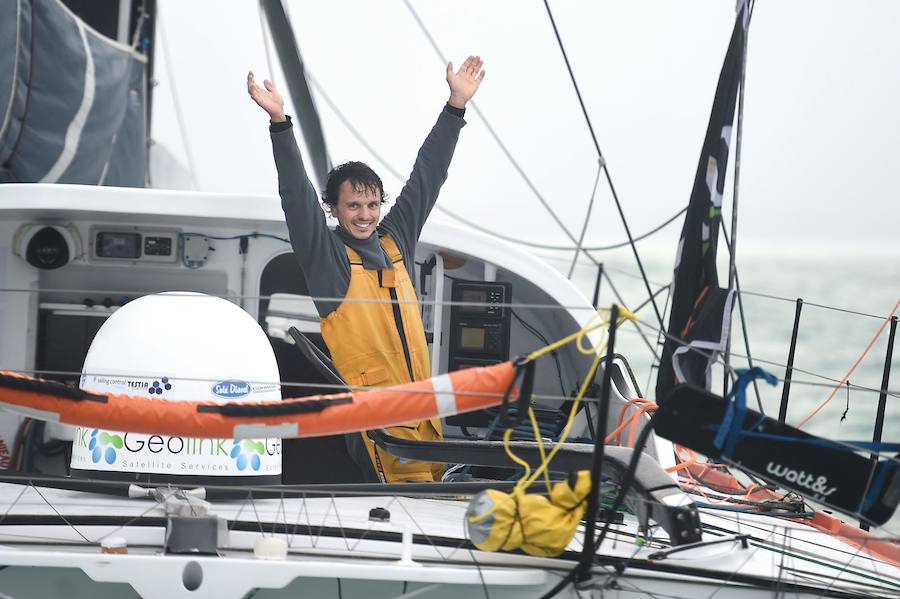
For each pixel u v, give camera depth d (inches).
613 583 369.7
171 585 357.7
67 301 621.0
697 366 490.0
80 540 391.5
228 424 361.7
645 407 518.3
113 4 1064.8
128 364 450.0
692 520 395.5
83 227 606.2
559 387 650.8
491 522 355.6
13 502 443.8
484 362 598.9
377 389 365.4
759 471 362.9
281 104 494.0
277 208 565.6
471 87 561.6
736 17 492.1
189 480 450.3
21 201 557.6
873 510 364.8
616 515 462.3
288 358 618.5
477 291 599.8
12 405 357.7
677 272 505.7
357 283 518.0
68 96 789.9
